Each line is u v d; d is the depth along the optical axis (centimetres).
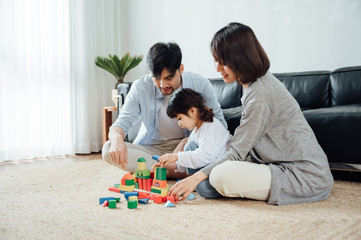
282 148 125
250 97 126
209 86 172
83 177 183
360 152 166
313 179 122
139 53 359
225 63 124
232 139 131
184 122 142
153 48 142
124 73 323
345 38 231
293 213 110
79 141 321
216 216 108
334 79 213
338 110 173
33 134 289
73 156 304
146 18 350
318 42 244
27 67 285
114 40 360
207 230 95
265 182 120
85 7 321
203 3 305
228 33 122
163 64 138
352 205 121
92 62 329
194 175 127
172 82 146
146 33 351
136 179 148
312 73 224
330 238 88
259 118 124
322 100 217
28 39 286
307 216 107
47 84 299
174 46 143
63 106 310
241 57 121
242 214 109
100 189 152
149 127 175
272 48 266
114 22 359
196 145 145
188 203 126
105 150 161
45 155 297
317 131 175
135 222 103
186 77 168
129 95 174
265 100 124
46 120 298
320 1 241
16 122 279
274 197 120
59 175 191
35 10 289
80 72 321
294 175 121
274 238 88
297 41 253
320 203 124
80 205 124
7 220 107
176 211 115
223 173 122
